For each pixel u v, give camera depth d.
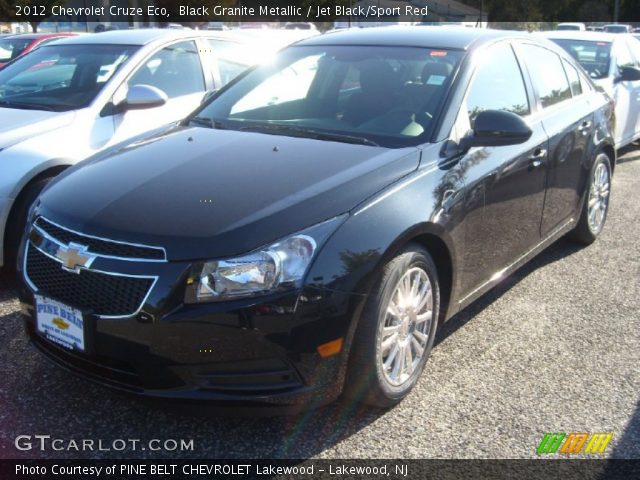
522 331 3.87
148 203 2.80
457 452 2.77
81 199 2.93
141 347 2.58
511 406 3.10
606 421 3.00
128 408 3.02
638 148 9.55
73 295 2.71
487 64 3.90
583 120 4.74
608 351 3.65
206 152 3.31
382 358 2.87
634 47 8.93
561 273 4.79
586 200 5.00
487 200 3.48
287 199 2.76
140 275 2.58
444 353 3.59
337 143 3.36
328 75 3.97
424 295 3.12
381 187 2.93
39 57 5.64
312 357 2.61
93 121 4.86
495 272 3.77
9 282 4.38
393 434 2.88
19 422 2.90
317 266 2.61
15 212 4.27
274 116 3.83
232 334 2.53
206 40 6.14
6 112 4.82
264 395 2.60
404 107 3.58
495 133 3.33
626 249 5.31
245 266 2.54
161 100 4.88
